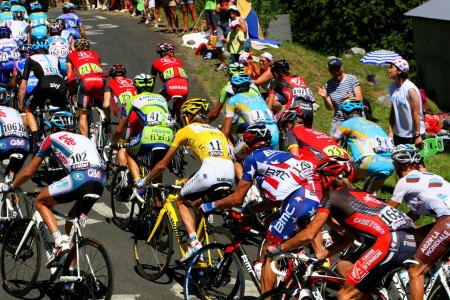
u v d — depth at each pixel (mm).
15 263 8992
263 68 14312
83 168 8312
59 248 8227
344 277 7441
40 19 19562
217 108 12344
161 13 31797
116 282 9273
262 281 7871
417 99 11992
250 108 11031
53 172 13594
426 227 8211
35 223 8703
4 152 10086
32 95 13383
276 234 7988
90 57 14375
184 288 8547
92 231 10984
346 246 7441
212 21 23219
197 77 20781
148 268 9492
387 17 42719
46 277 9406
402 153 8055
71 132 8727
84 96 14141
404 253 6953
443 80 29938
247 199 10516
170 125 10703
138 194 10445
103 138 13531
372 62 15461
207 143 8945
